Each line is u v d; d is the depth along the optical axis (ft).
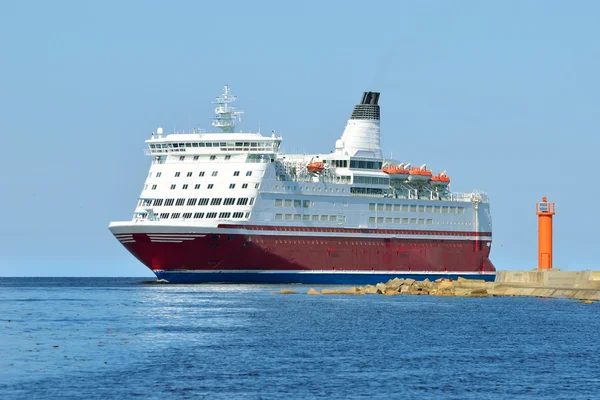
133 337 565.12
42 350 507.30
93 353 497.87
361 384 423.23
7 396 394.52
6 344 530.27
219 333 588.09
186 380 427.33
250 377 435.12
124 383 419.74
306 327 625.00
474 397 402.52
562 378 443.73
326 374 444.96
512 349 533.96
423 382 430.20
